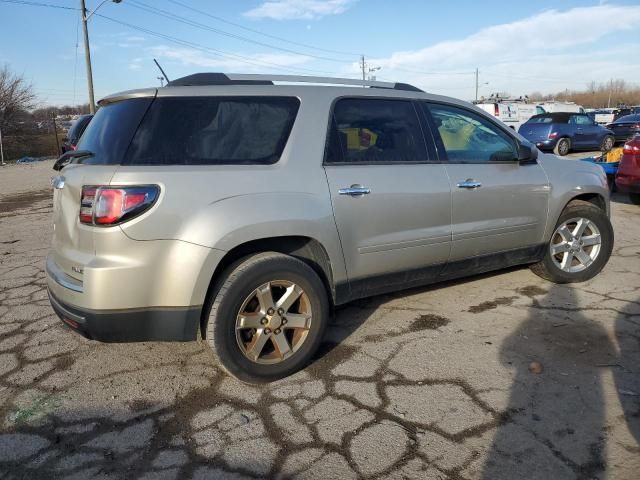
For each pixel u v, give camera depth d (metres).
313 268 3.35
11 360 3.47
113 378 3.21
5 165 25.83
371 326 3.89
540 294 4.45
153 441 2.59
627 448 2.42
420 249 3.68
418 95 3.88
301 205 3.07
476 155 4.04
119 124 2.95
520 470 2.30
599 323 3.81
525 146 4.13
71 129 12.13
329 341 3.66
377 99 3.64
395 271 3.62
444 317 4.02
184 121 2.97
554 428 2.59
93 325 2.74
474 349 3.47
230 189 2.90
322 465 2.38
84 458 2.47
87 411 2.86
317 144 3.26
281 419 2.75
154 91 3.01
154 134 2.89
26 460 2.46
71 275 2.88
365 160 3.46
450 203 3.77
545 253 4.51
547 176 4.36
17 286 5.02
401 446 2.49
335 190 3.24
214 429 2.67
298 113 3.27
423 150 3.75
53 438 2.63
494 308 4.17
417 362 3.31
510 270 5.11
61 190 3.06
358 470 2.34
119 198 2.69
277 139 3.16
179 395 3.01
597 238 4.71
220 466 2.39
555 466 2.32
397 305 4.29
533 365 3.20
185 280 2.79
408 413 2.76
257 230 2.93
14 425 2.74
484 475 2.28
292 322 3.13
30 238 7.31
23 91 34.19
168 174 2.79
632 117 19.41
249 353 3.02
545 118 18.25
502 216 4.10
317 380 3.14
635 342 3.49
